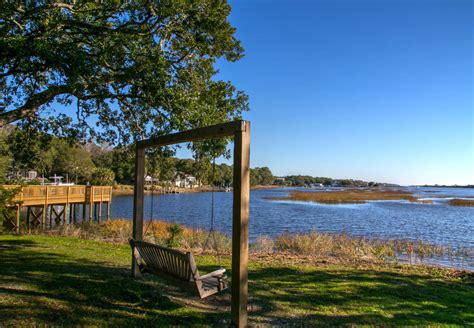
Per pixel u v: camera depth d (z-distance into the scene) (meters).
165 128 8.33
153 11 7.46
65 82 6.92
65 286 5.19
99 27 7.18
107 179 70.44
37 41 6.26
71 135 9.51
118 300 4.77
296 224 23.89
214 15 8.81
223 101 9.62
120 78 7.23
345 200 53.66
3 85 8.95
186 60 8.98
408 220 26.53
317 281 6.64
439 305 5.34
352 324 4.37
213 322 4.16
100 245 10.54
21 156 10.23
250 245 12.23
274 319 4.45
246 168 3.87
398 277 7.24
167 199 59.59
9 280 5.33
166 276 5.00
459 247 13.86
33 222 19.62
